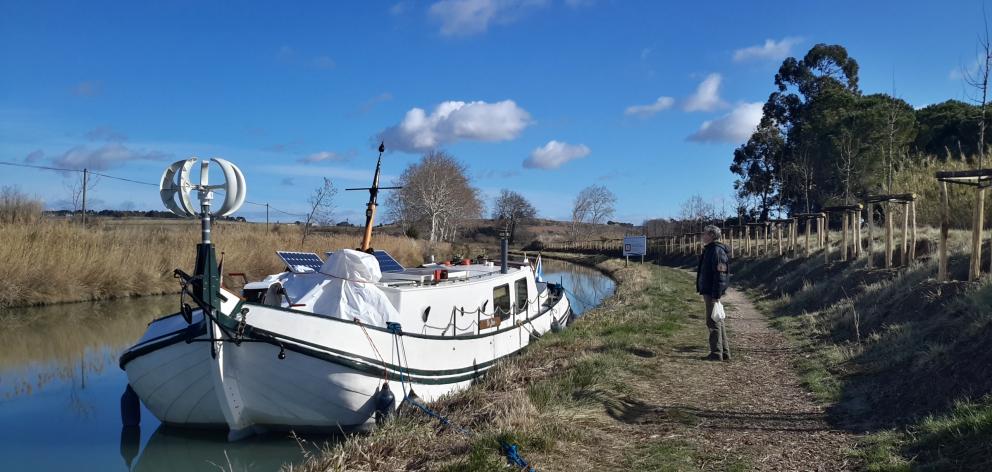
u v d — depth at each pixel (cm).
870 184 3641
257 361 830
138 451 873
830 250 2233
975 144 3984
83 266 2339
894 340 962
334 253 981
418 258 4275
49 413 1041
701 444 673
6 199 2500
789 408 796
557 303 1727
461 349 1093
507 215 9225
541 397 822
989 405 598
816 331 1283
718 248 1113
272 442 894
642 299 2020
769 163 5253
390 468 656
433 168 6819
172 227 3438
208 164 795
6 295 2092
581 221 9019
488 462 599
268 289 950
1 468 816
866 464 581
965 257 1227
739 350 1191
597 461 622
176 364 843
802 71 5256
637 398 862
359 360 876
